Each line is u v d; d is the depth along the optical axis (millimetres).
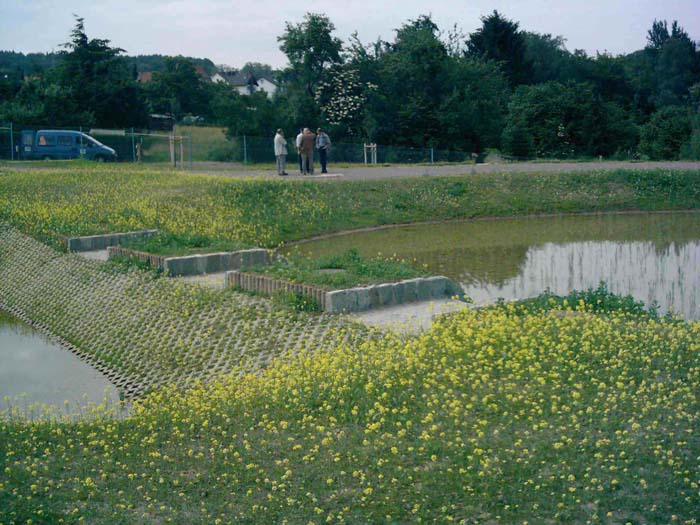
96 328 16953
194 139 52281
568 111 59906
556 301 15383
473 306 15055
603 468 8367
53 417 11977
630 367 11172
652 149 56938
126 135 52062
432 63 61781
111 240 22406
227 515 8070
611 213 33219
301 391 10969
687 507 7656
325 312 14797
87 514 8172
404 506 7988
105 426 10859
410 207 32438
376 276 16328
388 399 10508
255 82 121750
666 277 19609
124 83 65875
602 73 83938
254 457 9320
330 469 8836
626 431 9180
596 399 10031
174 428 10414
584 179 35500
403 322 14266
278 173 38000
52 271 20859
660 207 33719
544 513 7688
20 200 28797
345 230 29625
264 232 27125
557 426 9438
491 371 11242
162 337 15344
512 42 80500
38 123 58719
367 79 60781
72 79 64625
